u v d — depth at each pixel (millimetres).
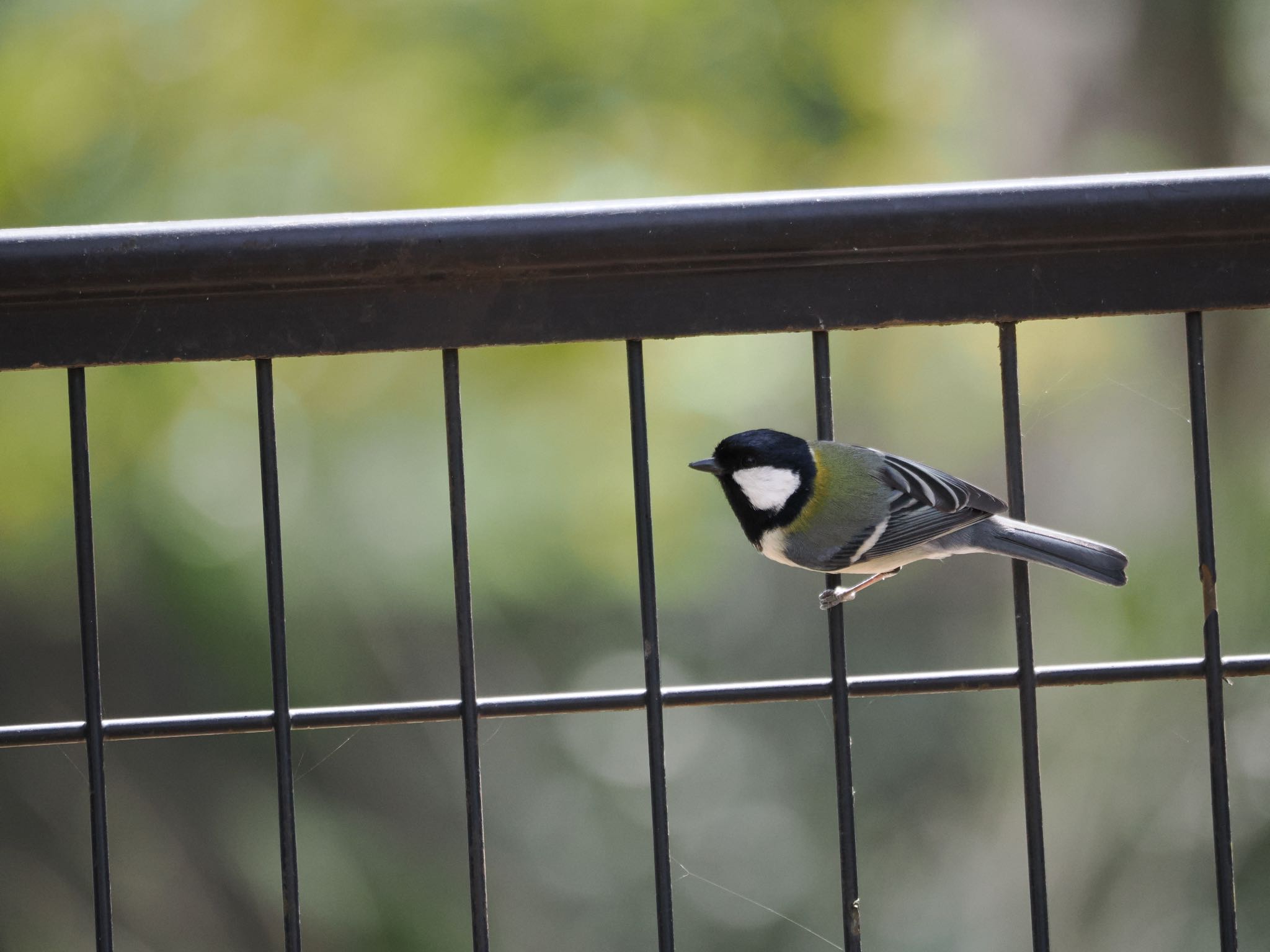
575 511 12555
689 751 18781
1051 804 14891
